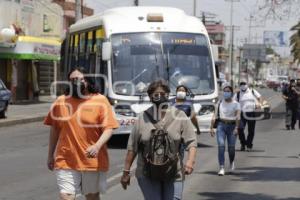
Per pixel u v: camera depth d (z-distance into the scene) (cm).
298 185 2042
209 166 2498
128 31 3106
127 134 3183
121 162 2578
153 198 1188
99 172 1270
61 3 8375
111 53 3052
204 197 1817
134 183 2067
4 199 1759
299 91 4453
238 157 2812
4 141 3472
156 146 1165
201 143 3456
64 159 1261
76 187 1266
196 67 3130
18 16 6750
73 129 1259
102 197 1805
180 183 1202
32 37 6619
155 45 3106
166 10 3238
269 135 4025
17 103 6750
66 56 4053
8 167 2411
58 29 7788
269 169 2420
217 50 3203
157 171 1161
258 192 1911
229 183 2080
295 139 3744
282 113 6681
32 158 2700
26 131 4144
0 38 6006
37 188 1941
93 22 3375
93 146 1245
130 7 3256
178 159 1192
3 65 6575
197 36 3178
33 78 7256
